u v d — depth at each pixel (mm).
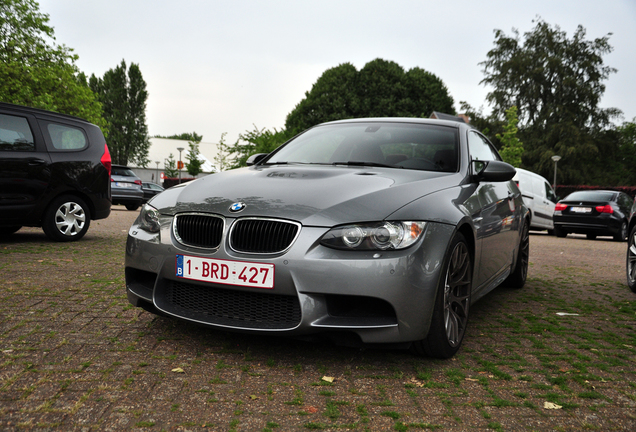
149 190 23266
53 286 3994
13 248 5793
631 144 53750
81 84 30109
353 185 2705
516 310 3990
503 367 2623
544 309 4051
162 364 2451
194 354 2602
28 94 25656
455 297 2809
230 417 1947
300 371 2434
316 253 2352
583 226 12891
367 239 2355
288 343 2818
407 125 3809
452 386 2330
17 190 5922
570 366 2678
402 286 2340
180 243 2648
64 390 2123
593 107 45188
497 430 1928
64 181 6363
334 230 2373
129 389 2156
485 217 3279
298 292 2348
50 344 2674
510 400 2207
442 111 39844
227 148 25266
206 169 70938
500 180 3277
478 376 2475
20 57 27000
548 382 2439
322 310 2367
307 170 3090
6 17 27000
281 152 3900
